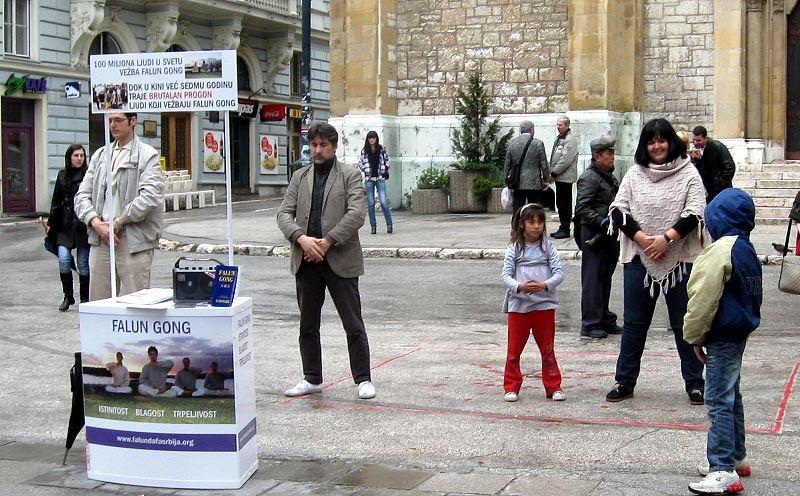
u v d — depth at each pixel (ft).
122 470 21.53
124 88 22.70
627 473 21.30
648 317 27.04
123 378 21.34
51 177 115.65
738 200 19.98
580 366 31.94
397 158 89.45
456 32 87.56
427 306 44.27
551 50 84.43
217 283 20.93
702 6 80.23
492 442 23.85
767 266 52.65
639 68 81.87
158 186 28.84
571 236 64.23
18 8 112.57
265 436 24.84
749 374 29.89
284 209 28.30
